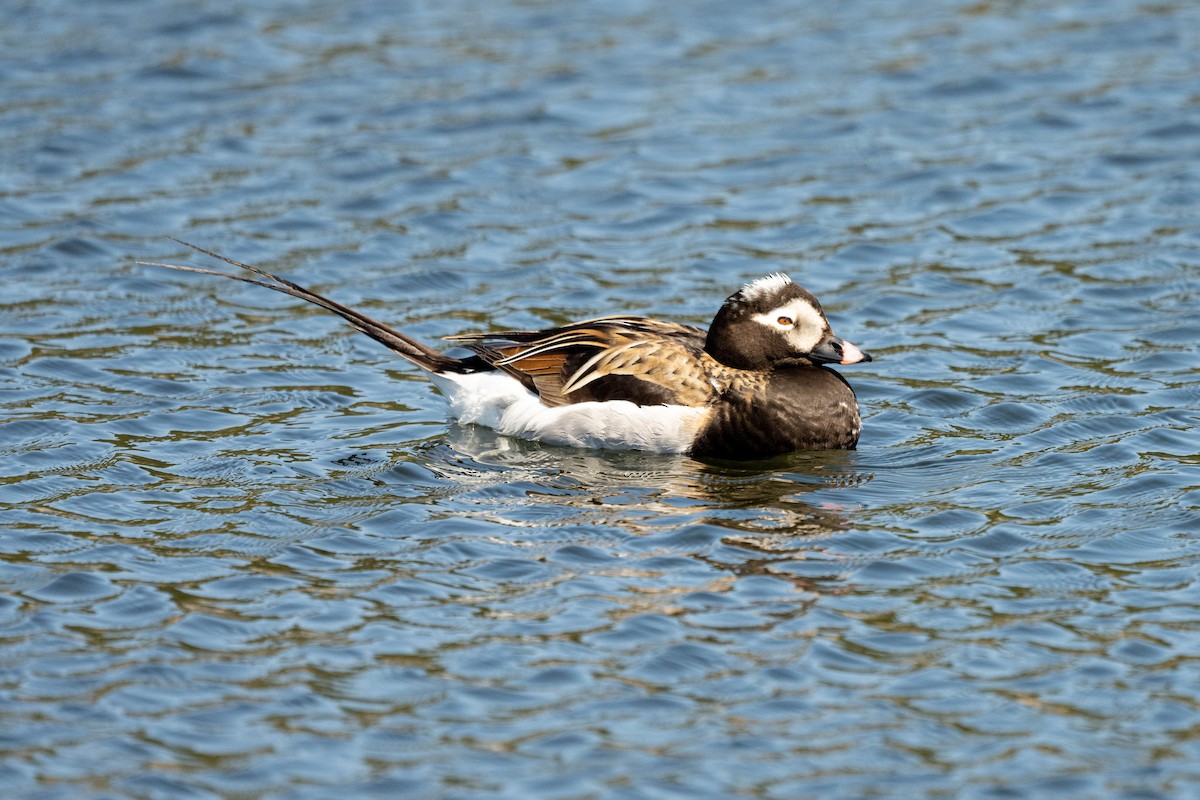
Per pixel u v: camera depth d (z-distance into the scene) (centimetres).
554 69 2388
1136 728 961
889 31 2528
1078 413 1461
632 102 2288
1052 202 1981
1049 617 1088
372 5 2633
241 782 908
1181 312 1689
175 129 2172
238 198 1991
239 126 2184
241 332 1689
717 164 2109
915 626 1075
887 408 1502
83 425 1434
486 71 2378
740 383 1405
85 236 1878
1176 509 1252
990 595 1120
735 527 1227
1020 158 2105
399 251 1875
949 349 1627
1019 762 929
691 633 1062
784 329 1417
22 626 1066
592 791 901
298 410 1496
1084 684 1006
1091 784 909
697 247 1889
